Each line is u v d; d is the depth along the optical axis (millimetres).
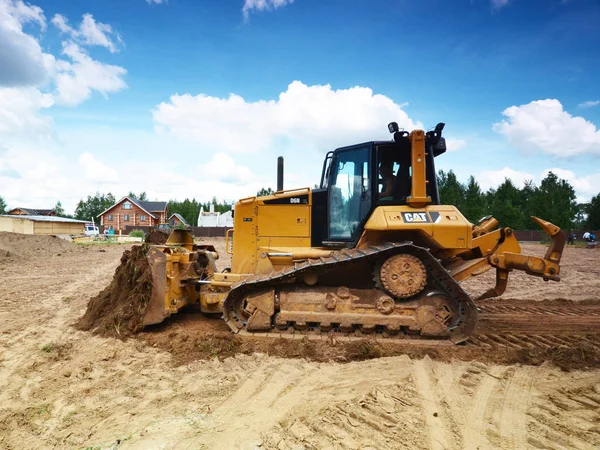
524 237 45344
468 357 4754
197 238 42688
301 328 5398
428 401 3693
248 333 5383
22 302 8094
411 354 4789
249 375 4254
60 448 2932
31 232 33281
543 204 53719
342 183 5969
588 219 54719
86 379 4160
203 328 5730
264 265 6031
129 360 4691
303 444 2955
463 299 5121
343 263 5305
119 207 57500
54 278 11883
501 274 5652
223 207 80188
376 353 4762
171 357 4789
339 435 3080
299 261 5887
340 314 5230
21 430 3197
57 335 5641
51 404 3615
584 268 15797
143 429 3172
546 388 4012
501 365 4582
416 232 5238
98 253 21828
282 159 6684
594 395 3855
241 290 5430
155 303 5617
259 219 6133
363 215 5668
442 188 44531
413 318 5137
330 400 3684
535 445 2996
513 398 3785
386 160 5723
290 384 4027
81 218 85625
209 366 4504
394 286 5082
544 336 5680
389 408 3535
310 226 6043
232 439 3014
